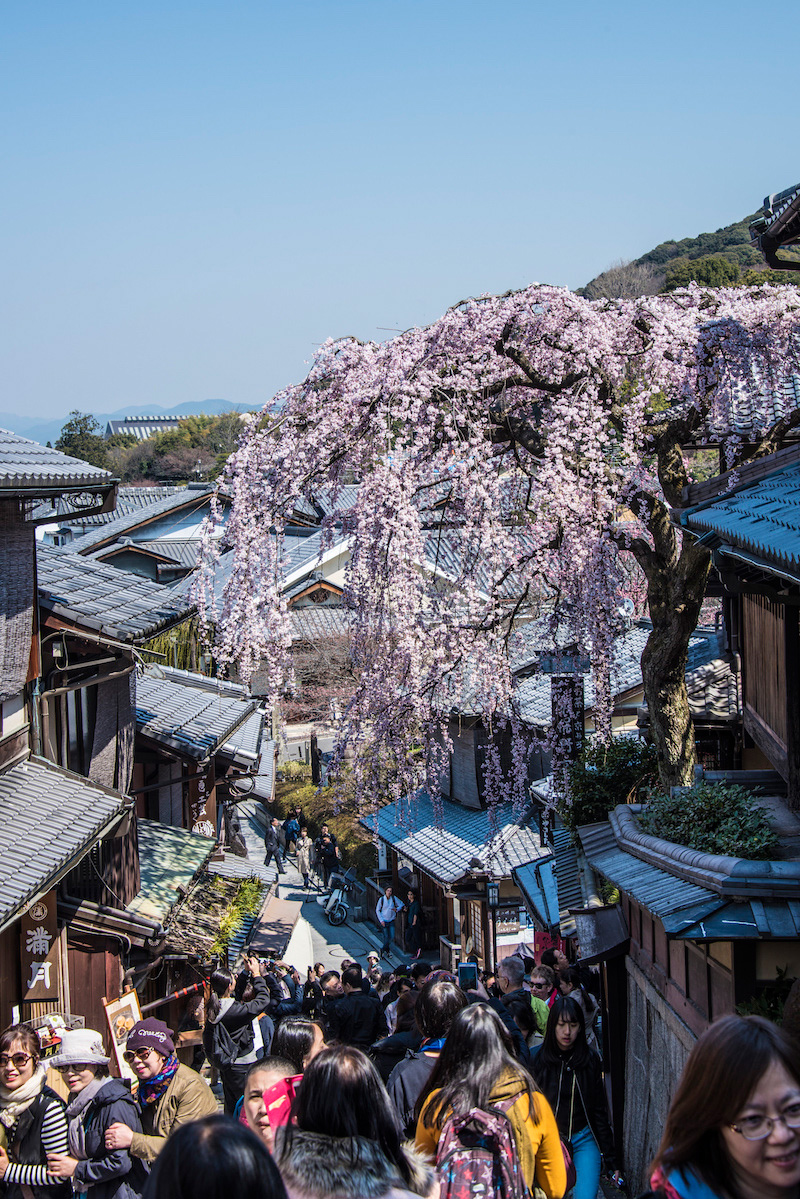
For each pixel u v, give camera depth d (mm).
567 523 8789
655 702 9453
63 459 9141
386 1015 7324
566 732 10766
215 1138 2131
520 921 14555
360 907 20219
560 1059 4918
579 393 8953
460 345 9023
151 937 9023
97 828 7977
